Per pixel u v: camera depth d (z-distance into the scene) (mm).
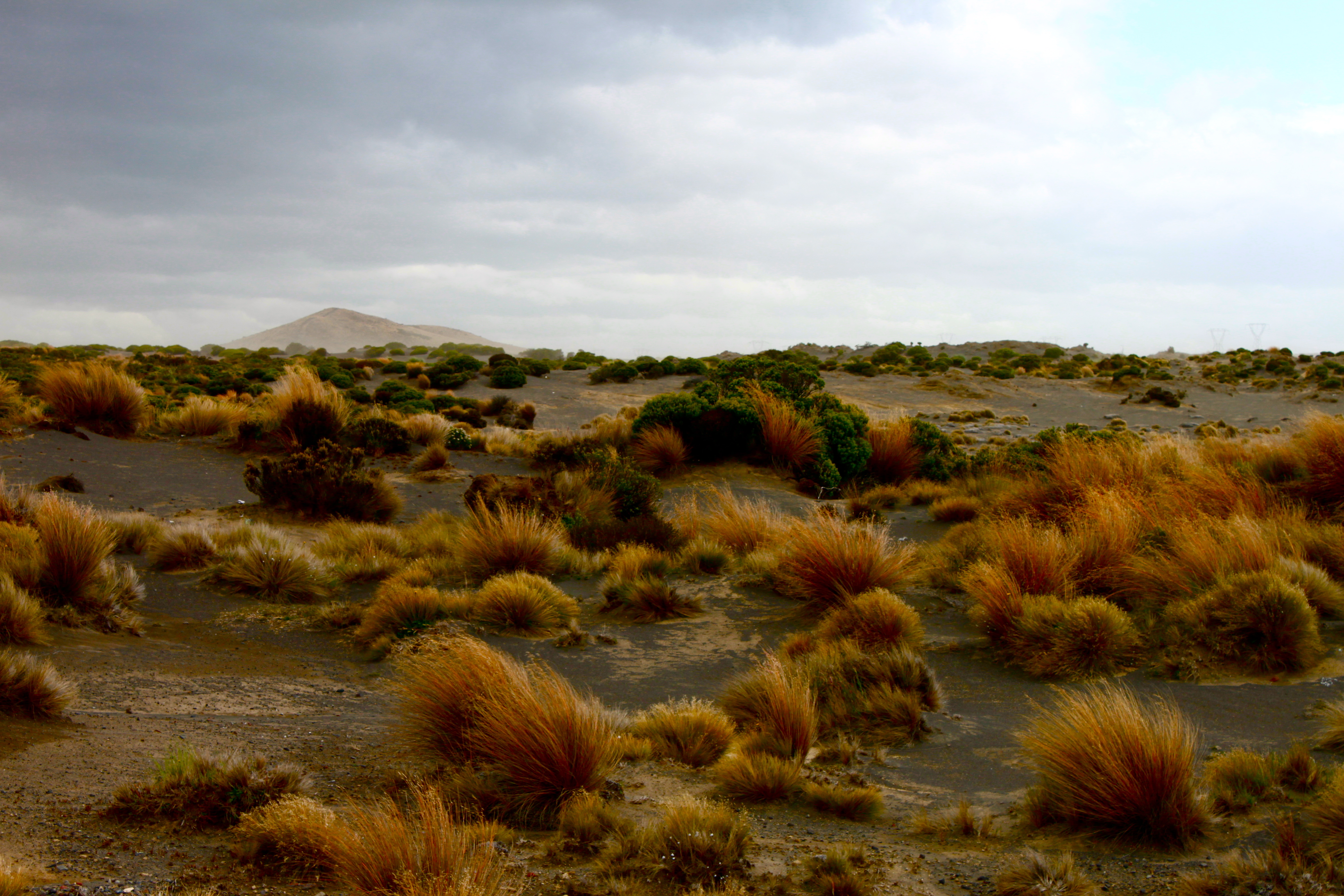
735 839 3674
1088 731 4156
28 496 11586
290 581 10258
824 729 5902
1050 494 12141
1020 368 64062
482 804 4219
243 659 7863
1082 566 8648
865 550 9281
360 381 51906
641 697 7039
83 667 6586
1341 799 3605
